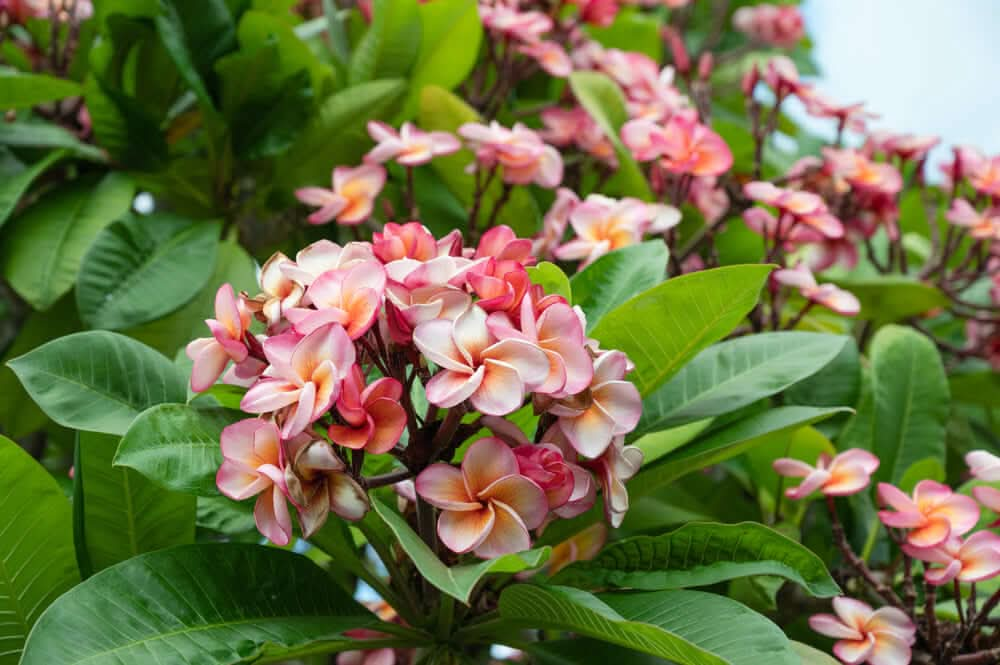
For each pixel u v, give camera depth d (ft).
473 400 3.55
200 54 5.30
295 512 3.96
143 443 3.75
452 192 5.46
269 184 5.57
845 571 4.76
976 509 4.19
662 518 4.84
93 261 4.92
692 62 8.14
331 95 5.59
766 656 3.63
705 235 5.33
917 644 4.39
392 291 3.69
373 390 3.59
